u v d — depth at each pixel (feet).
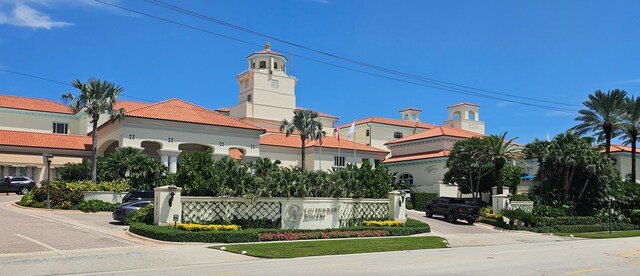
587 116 167.53
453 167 147.64
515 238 95.96
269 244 64.28
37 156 154.30
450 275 40.14
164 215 69.26
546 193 140.26
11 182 136.15
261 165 82.69
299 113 175.63
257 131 155.33
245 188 75.77
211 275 38.75
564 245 79.77
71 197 106.42
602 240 97.09
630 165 206.39
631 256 58.85
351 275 39.29
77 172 132.36
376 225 88.22
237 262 48.85
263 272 40.63
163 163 128.47
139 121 136.46
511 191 152.35
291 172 83.10
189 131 144.05
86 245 57.41
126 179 119.03
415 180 183.83
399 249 64.90
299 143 202.08
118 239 63.31
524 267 46.78
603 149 194.70
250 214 75.97
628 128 171.01
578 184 141.28
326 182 84.94
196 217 71.82
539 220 119.75
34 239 59.52
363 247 63.72
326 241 70.28
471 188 145.48
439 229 102.63
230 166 77.05
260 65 237.86
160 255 51.72
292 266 45.11
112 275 39.14
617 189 143.64
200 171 74.33
